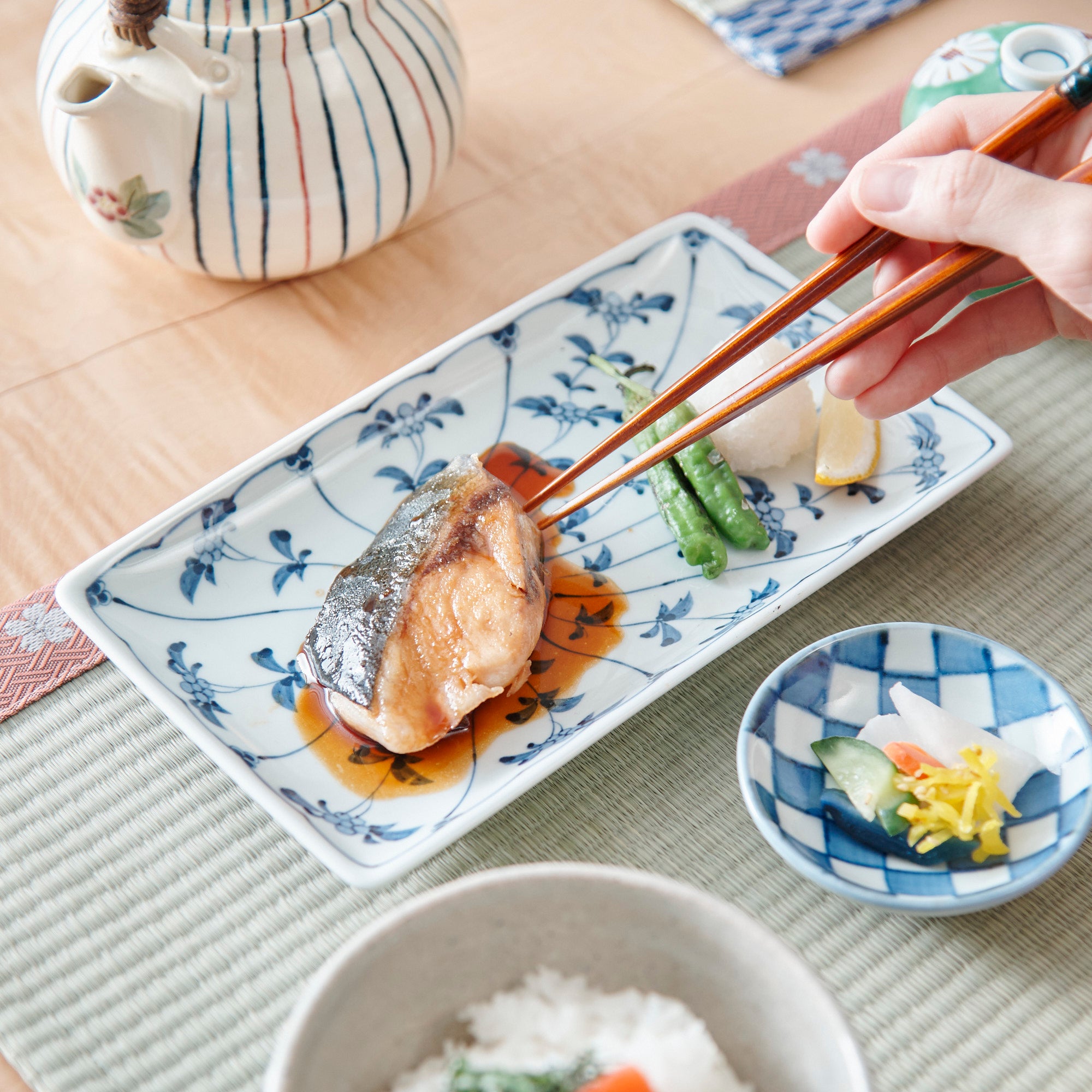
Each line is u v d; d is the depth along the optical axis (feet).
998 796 2.25
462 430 2.71
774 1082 2.04
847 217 2.53
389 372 2.80
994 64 2.72
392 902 2.31
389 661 2.39
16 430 2.70
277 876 2.32
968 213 2.24
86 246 2.92
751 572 2.58
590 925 2.06
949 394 2.66
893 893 2.23
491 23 3.27
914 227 2.29
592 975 2.09
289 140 2.61
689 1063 2.02
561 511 2.59
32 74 3.17
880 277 2.63
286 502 2.60
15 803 2.37
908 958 2.26
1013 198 2.21
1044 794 2.28
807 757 2.34
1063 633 2.51
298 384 2.77
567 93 3.17
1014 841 2.26
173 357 2.79
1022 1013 2.23
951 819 2.23
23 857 2.33
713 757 2.41
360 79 2.63
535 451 2.71
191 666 2.46
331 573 2.58
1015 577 2.56
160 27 2.52
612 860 2.33
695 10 3.28
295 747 2.41
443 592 2.44
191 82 2.57
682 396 2.47
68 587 2.46
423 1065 2.06
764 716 2.33
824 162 3.04
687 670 2.41
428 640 2.42
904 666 2.39
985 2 3.32
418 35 2.69
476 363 2.74
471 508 2.50
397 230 2.83
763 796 2.27
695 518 2.58
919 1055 2.20
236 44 2.56
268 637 2.51
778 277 2.82
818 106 3.14
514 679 2.43
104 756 2.41
